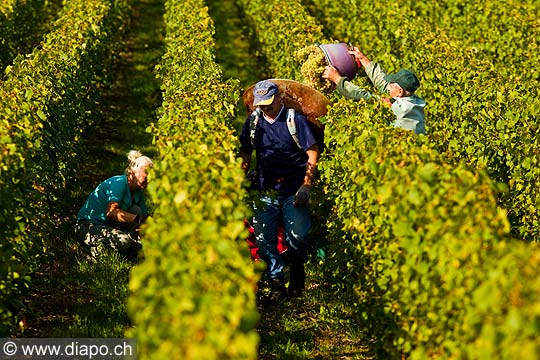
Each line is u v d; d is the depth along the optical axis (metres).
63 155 22.00
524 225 20.72
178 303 9.94
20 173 16.42
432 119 25.77
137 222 19.23
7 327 14.64
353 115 17.91
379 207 14.41
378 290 14.36
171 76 24.80
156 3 54.91
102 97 32.91
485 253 11.35
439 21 40.56
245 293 10.93
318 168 17.66
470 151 22.52
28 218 16.59
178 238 11.60
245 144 17.70
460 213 12.35
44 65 23.41
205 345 9.31
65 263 19.23
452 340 11.71
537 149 20.75
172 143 16.22
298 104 18.50
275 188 17.50
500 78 26.02
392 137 16.16
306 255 17.80
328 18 42.84
